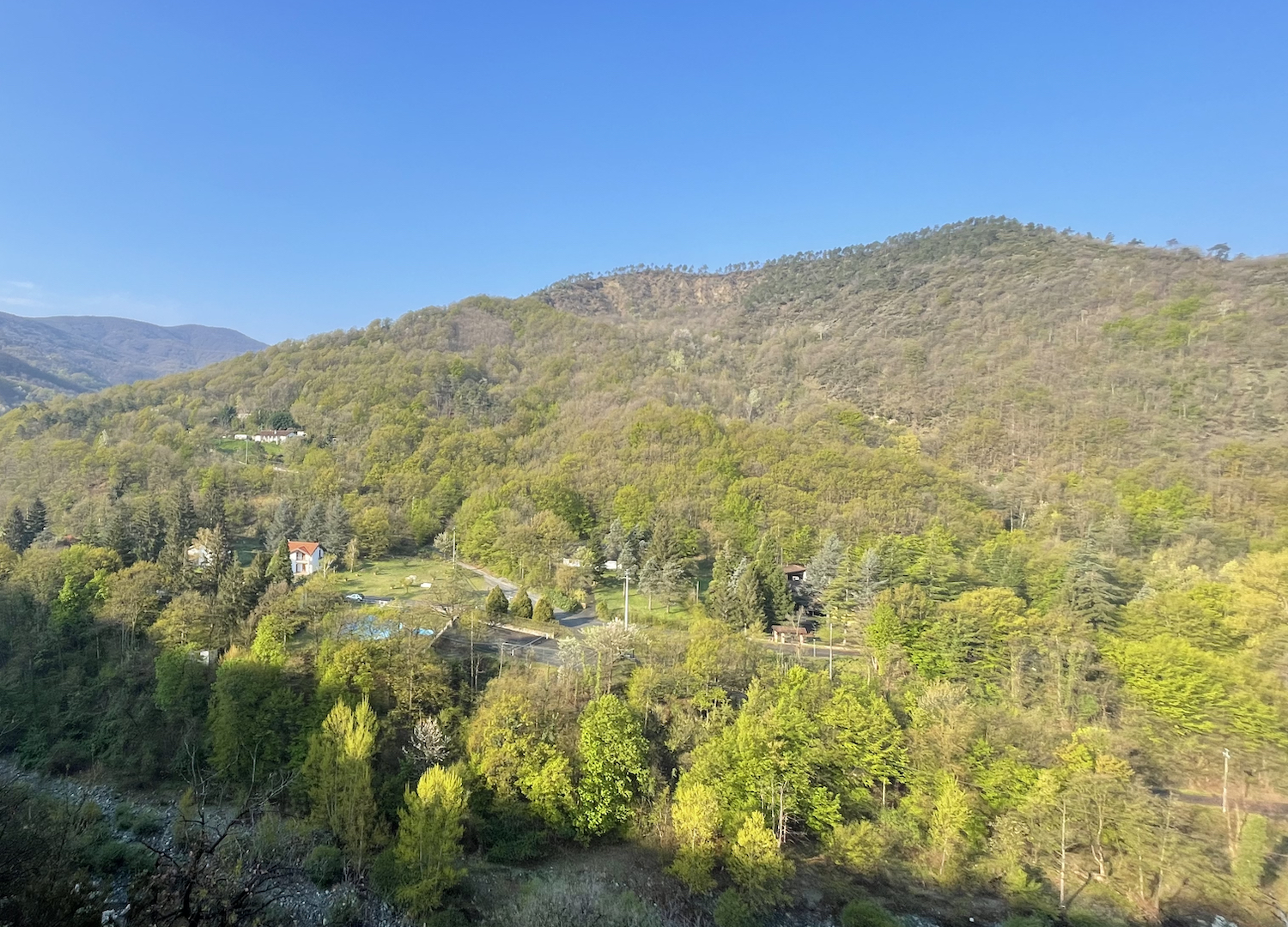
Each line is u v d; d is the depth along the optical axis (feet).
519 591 263.70
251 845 130.93
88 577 234.38
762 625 244.01
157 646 194.39
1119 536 278.26
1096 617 221.05
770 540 305.32
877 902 136.26
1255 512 281.74
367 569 318.45
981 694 194.18
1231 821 144.05
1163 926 128.06
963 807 143.23
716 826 141.18
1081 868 142.10
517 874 138.00
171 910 60.34
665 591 267.59
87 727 181.78
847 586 253.65
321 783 143.43
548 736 157.28
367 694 163.12
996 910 134.72
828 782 157.28
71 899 72.18
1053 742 160.76
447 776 134.10
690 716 169.07
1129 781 148.36
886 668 201.87
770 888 131.03
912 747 160.35
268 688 165.17
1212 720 170.40
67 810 131.34
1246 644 194.80
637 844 148.46
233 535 323.37
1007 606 216.74
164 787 165.17
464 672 182.50
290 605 200.03
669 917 128.36
